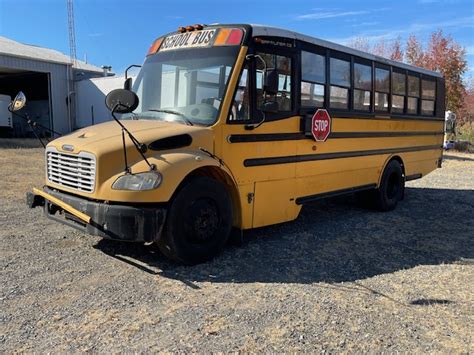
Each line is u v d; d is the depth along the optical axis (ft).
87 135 16.10
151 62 19.03
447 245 19.97
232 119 16.66
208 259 16.42
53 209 16.89
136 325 11.49
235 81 16.58
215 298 13.30
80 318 11.78
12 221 21.15
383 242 20.17
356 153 23.70
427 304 13.42
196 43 17.92
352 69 22.93
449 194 33.91
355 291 14.26
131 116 18.24
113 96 15.64
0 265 15.34
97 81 90.27
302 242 19.60
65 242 18.11
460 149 74.23
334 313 12.55
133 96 15.48
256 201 17.99
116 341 10.68
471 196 33.09
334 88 21.74
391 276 15.78
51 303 12.59
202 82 17.16
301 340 11.00
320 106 20.88
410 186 38.04
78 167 15.21
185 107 17.29
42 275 14.60
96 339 10.75
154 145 14.89
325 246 19.19
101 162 14.48
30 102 97.55
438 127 33.22
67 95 92.12
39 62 86.02
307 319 12.13
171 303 12.87
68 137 16.53
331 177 22.08
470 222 24.63
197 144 15.75
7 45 93.71
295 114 19.26
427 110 31.48
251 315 12.25
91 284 14.01
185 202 15.21
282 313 12.44
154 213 14.20
